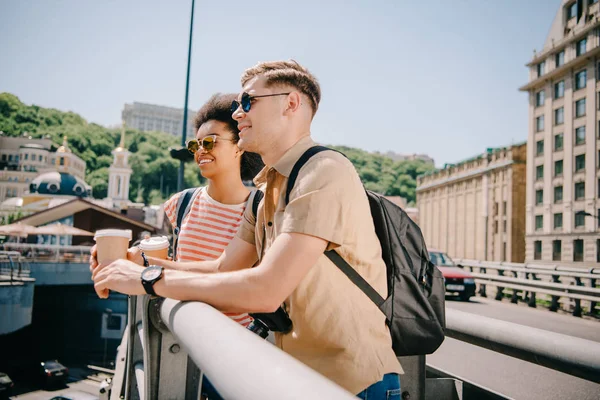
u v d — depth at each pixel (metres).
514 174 53.31
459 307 12.23
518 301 13.80
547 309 12.37
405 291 1.31
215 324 0.79
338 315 1.16
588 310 10.86
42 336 40.16
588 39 46.12
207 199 2.17
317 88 1.44
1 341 35.31
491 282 15.28
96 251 1.69
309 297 1.16
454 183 64.38
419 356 1.58
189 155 10.88
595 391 4.49
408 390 1.56
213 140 2.07
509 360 5.94
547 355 1.15
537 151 52.31
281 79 1.40
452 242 64.12
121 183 106.56
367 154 162.75
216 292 1.09
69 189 93.25
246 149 1.46
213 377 0.66
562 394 4.43
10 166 126.69
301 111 1.41
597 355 1.01
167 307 1.11
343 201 1.14
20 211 81.62
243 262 1.68
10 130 157.25
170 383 1.18
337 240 1.12
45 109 167.38
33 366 32.16
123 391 1.95
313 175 1.15
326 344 1.18
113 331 40.41
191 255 2.09
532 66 53.84
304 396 0.47
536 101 53.06
